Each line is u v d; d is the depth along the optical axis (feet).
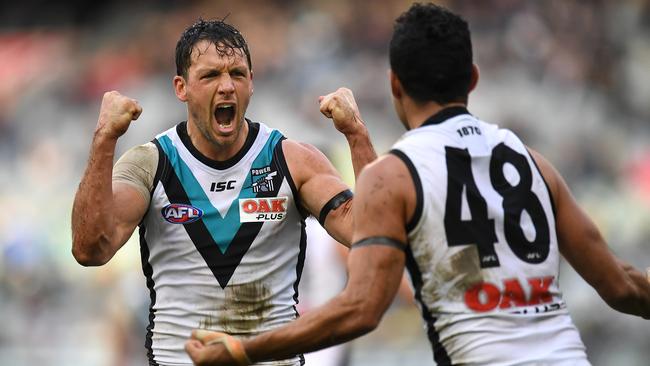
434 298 44.09
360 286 42.98
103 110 52.26
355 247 43.78
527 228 44.86
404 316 139.03
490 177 45.06
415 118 46.29
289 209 55.67
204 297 54.80
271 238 55.26
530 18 220.23
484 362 43.09
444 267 43.80
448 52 45.32
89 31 259.60
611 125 202.18
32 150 227.20
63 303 181.06
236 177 55.16
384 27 228.02
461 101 46.26
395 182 43.80
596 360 148.46
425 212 43.75
